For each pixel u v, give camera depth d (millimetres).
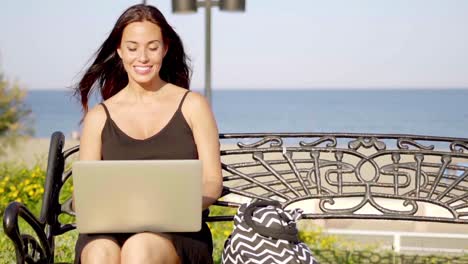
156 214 2637
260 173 3365
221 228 5418
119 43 3141
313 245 5020
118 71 3277
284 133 3414
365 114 48344
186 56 3273
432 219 3188
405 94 119375
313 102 84000
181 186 2596
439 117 36469
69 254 4457
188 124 3098
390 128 36938
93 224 2658
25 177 6527
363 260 4660
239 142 3420
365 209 5273
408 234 4852
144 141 3039
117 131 3072
